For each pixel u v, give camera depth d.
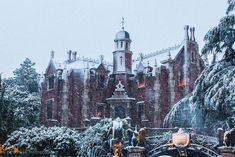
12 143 42.16
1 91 50.69
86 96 61.44
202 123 36.78
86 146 39.00
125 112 61.38
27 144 40.75
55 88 62.44
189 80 60.47
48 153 39.72
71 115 61.41
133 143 32.06
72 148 40.25
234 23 33.16
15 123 51.62
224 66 33.31
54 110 61.69
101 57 71.12
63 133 41.53
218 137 31.61
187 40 62.28
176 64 61.12
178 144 32.03
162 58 65.00
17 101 60.22
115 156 31.08
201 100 34.31
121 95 62.00
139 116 61.59
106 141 38.66
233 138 30.14
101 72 64.88
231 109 32.38
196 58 62.41
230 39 33.12
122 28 67.50
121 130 32.56
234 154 29.39
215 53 34.19
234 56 33.59
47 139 40.94
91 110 61.91
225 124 35.81
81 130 50.22
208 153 31.67
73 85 62.69
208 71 34.28
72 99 62.06
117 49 66.12
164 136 33.69
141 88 62.44
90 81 62.94
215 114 34.28
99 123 40.69
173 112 36.19
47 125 60.75
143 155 31.67
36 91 85.00
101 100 63.41
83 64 65.00
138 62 69.44
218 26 33.69
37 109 63.09
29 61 87.12
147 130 41.12
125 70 64.94
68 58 68.38
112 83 65.19
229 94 31.12
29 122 59.75
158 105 58.75
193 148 31.98
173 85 59.62
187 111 38.16
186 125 43.19
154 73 60.72
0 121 48.53
